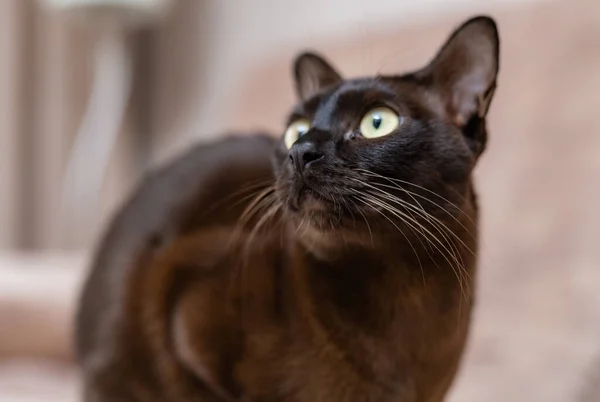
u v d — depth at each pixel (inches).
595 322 28.4
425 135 23.0
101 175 58.0
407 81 24.0
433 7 38.3
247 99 43.6
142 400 26.8
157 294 26.0
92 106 58.6
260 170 26.8
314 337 23.9
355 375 23.9
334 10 47.4
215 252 25.4
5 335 36.0
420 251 23.1
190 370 25.7
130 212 28.5
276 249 24.5
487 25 23.8
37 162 59.8
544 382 28.7
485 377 30.1
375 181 22.6
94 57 61.0
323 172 22.4
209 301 24.7
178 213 27.0
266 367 24.3
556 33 32.0
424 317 23.7
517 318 30.4
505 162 32.1
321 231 22.9
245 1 55.9
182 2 63.1
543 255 30.3
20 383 33.6
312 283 23.8
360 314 23.7
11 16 56.6
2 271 37.9
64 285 36.9
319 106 24.2
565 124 31.0
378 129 23.1
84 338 28.3
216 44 59.5
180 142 61.9
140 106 66.7
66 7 50.9
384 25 38.3
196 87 62.0
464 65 24.2
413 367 24.0
